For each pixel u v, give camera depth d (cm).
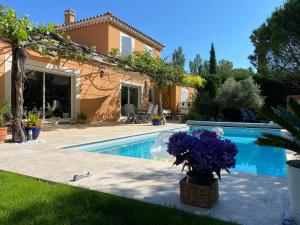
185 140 282
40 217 244
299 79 1352
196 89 1873
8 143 657
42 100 1111
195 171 289
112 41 1565
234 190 327
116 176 381
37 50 855
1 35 645
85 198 290
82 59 1141
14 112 673
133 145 855
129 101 1689
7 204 271
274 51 1212
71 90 1258
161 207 270
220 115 1648
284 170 586
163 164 459
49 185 336
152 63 1328
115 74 1522
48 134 866
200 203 275
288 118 248
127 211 259
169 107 2070
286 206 278
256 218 250
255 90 1554
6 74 941
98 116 1405
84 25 1596
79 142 707
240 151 793
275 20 1188
